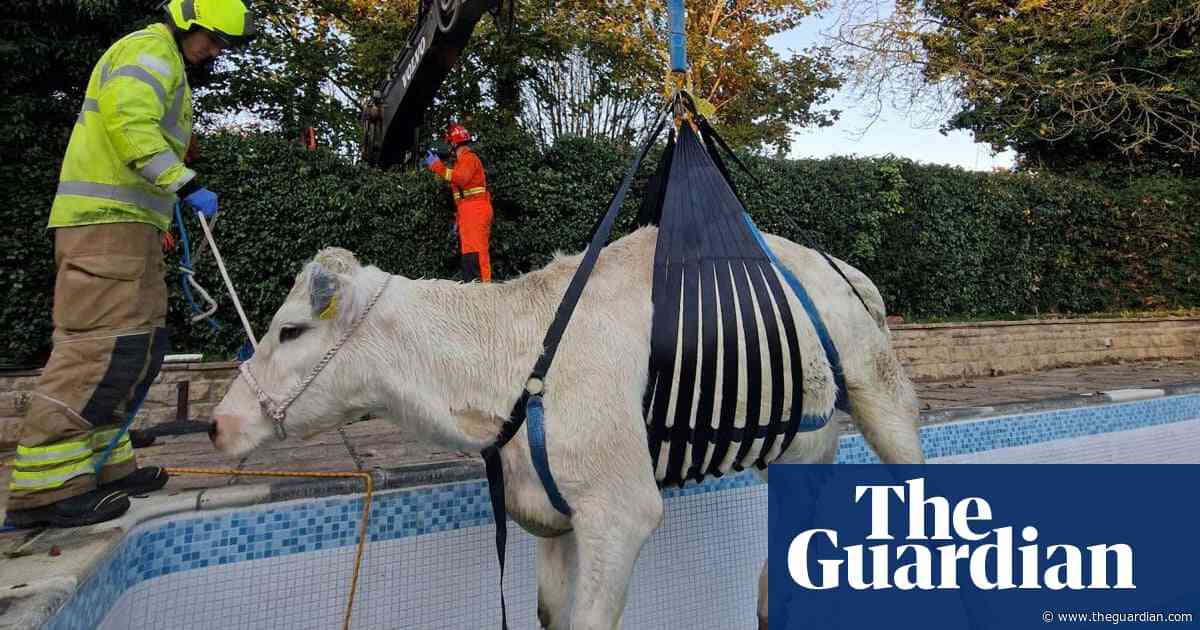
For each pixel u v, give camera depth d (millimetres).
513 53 11555
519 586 3088
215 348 6133
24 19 5832
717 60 15109
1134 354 10633
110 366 2334
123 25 6180
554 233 7332
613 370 1824
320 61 11312
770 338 2055
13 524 2230
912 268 9539
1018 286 10820
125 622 2277
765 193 8469
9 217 5445
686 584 3379
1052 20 12414
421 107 7004
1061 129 13430
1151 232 11664
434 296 1968
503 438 1844
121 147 2240
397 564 2859
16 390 4867
